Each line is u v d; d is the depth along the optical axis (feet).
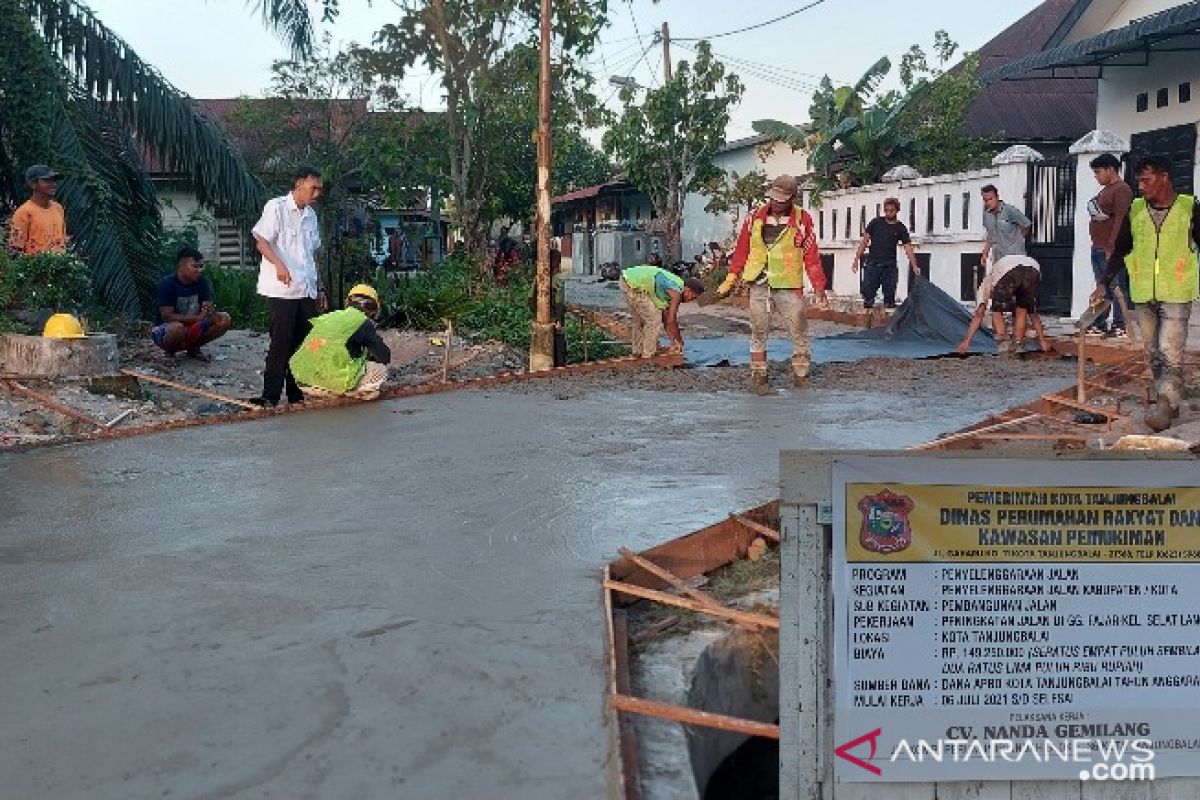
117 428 26.30
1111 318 41.52
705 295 76.95
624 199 147.74
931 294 44.55
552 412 28.02
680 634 13.39
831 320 57.00
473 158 62.85
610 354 45.32
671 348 38.65
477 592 13.96
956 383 32.76
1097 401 27.96
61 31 46.80
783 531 10.11
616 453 22.52
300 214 30.12
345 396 29.32
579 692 11.09
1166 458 9.90
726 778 13.20
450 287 52.54
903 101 82.07
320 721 10.46
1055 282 54.08
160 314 38.32
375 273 61.36
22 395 28.48
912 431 24.73
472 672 11.52
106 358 30.55
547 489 19.33
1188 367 30.89
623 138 101.71
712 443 23.52
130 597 13.78
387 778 9.47
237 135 72.54
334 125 69.62
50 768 9.62
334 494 19.10
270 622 12.91
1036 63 59.16
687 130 99.66
